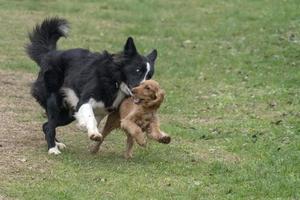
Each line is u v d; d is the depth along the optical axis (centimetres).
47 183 1031
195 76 2019
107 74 1148
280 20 2783
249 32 2656
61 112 1221
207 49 2412
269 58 2203
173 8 3238
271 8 3069
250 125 1437
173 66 2142
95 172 1095
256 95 1745
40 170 1093
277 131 1373
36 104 1593
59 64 1209
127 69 1146
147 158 1191
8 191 988
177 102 1688
